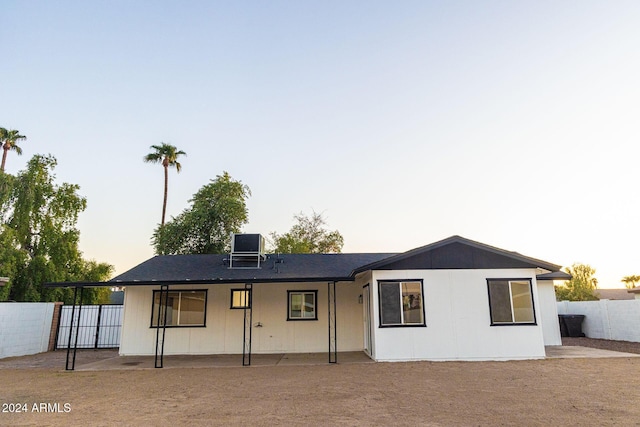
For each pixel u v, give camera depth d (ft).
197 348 44.34
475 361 35.22
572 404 19.93
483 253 37.76
